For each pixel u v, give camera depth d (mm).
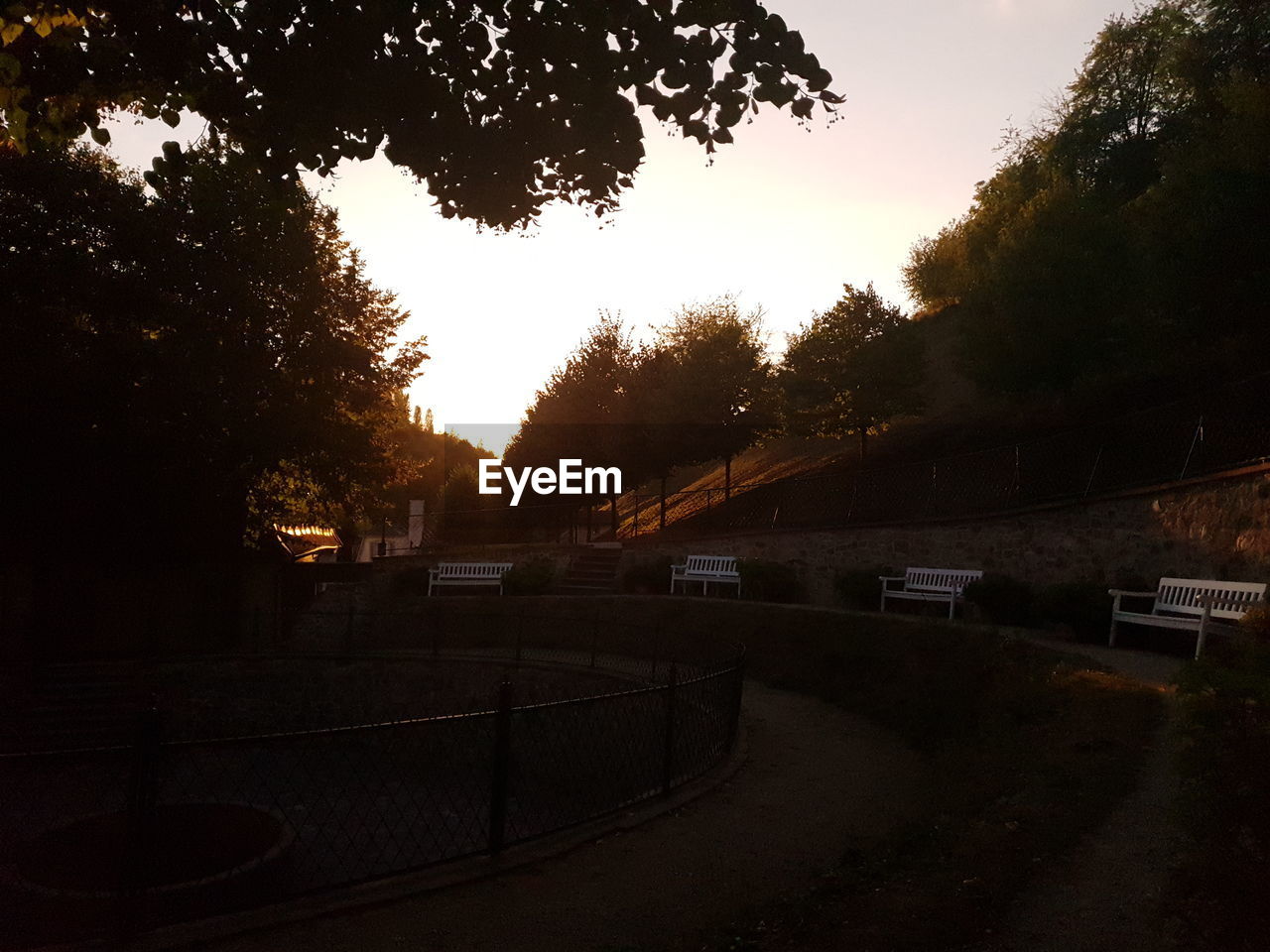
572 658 16250
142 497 18828
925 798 7656
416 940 4848
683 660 15086
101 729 16203
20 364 15820
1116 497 14281
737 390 25766
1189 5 32500
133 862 4883
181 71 5754
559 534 31250
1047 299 21734
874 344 24734
